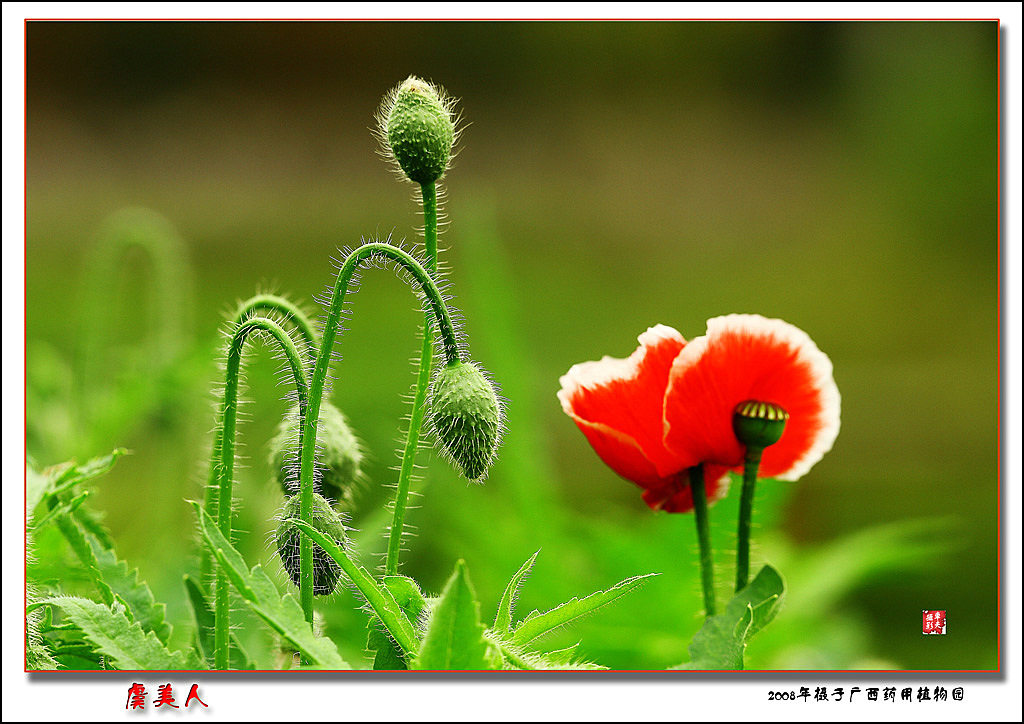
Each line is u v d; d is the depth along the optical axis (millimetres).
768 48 3771
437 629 829
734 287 2752
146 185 3189
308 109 3621
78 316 1846
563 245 3008
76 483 873
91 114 3477
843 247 2988
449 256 2166
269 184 3281
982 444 1740
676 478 887
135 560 1113
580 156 3543
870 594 1284
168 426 1087
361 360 1623
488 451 859
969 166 2992
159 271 1132
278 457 868
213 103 3584
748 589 864
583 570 1044
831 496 1491
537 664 857
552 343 2123
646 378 880
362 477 879
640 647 1000
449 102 870
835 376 2182
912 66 3186
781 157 3516
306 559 847
